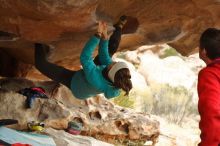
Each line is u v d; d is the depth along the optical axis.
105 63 4.77
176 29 6.02
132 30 5.95
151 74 17.72
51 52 5.92
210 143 2.63
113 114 8.19
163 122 12.23
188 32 6.29
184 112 15.72
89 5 4.26
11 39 5.32
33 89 6.73
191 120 15.52
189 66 19.61
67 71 5.15
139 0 5.29
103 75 4.57
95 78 4.53
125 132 8.18
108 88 4.59
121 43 6.91
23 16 4.52
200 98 2.78
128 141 8.18
